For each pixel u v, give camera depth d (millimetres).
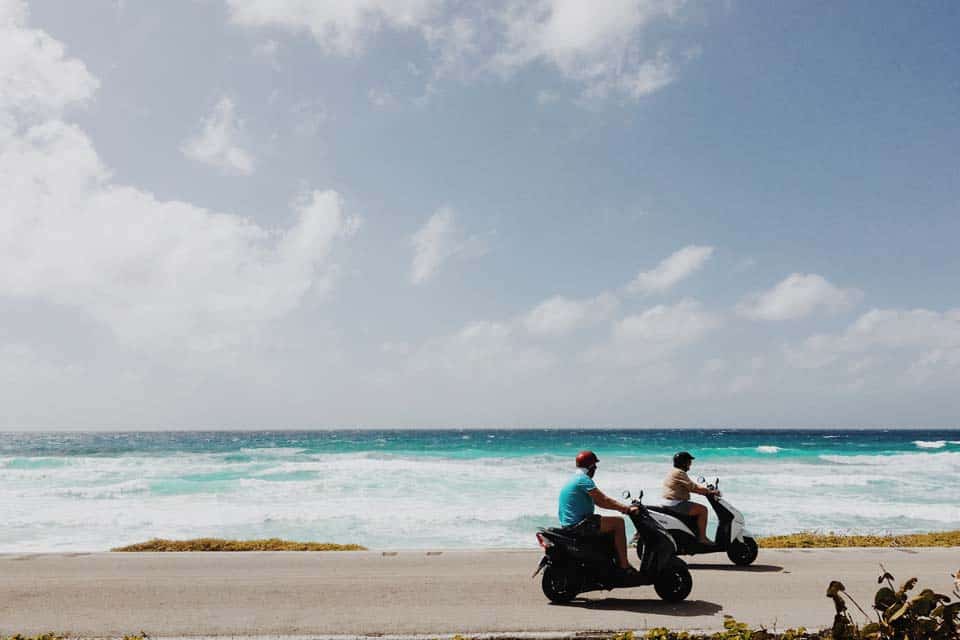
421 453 58188
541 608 7406
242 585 8453
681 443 80812
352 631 6602
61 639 6363
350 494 25531
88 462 44750
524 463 43969
